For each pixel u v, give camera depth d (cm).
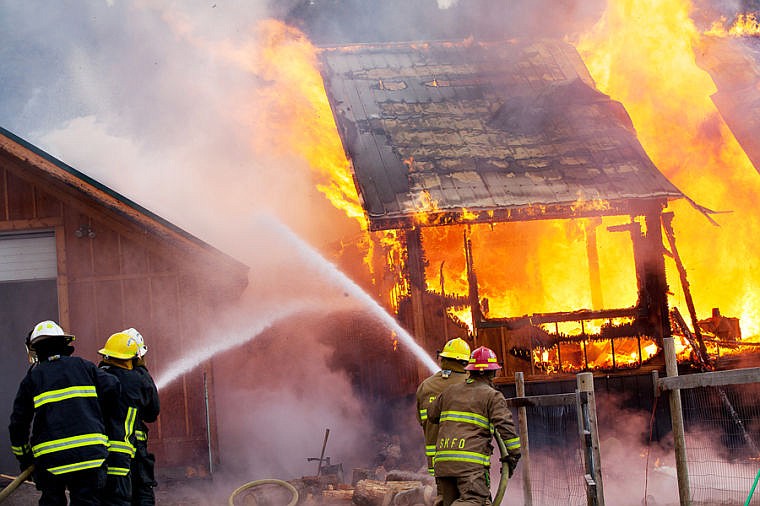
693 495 1041
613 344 1475
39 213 1408
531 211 1441
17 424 686
